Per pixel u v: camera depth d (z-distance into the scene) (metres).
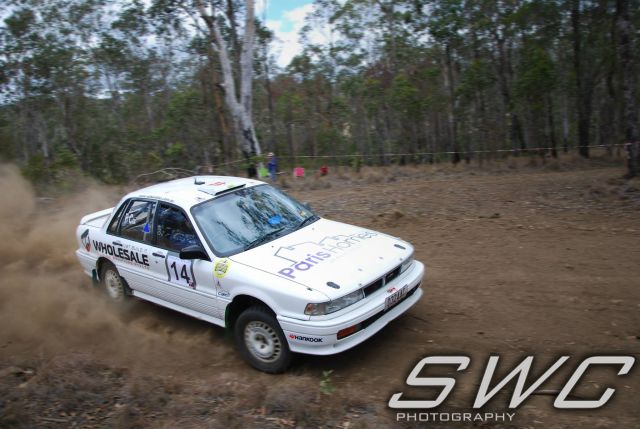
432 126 39.47
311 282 4.55
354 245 5.25
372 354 5.02
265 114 43.56
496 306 5.84
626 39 14.07
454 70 35.81
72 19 35.97
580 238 8.05
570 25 32.78
